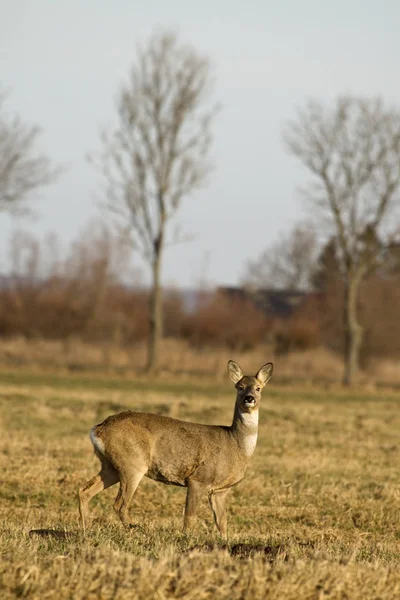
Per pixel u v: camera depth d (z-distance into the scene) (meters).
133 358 173.50
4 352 172.12
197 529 46.38
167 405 96.94
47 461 64.12
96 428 45.38
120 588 30.08
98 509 51.12
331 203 165.50
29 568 30.78
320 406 114.19
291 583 31.47
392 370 187.12
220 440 45.09
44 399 101.81
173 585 31.06
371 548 42.44
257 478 62.00
